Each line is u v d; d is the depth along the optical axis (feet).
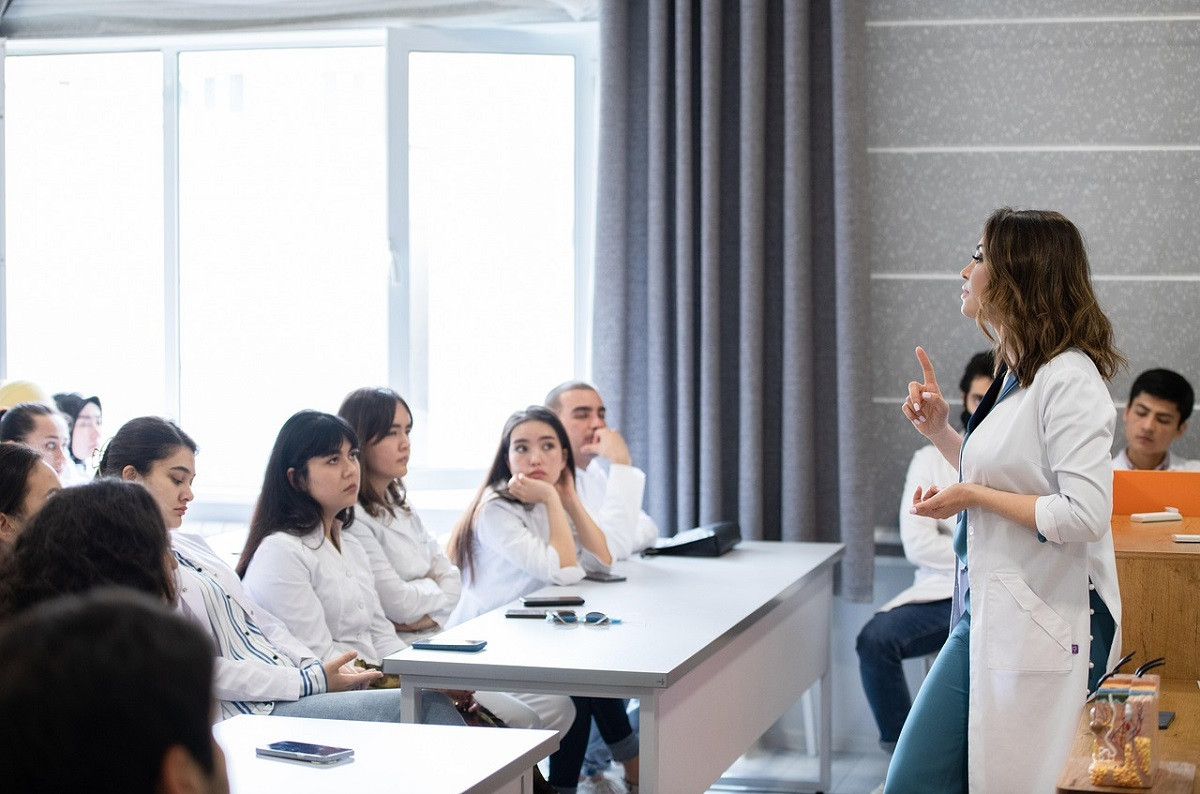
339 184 15.12
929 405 7.94
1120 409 13.01
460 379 14.29
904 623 12.03
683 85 13.05
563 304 14.28
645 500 13.32
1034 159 13.12
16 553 5.06
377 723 5.80
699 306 13.37
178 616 2.72
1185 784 4.99
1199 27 12.80
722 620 8.57
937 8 13.20
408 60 13.84
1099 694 5.23
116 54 14.92
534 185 14.19
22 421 11.14
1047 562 6.97
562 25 13.94
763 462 13.30
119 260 15.28
